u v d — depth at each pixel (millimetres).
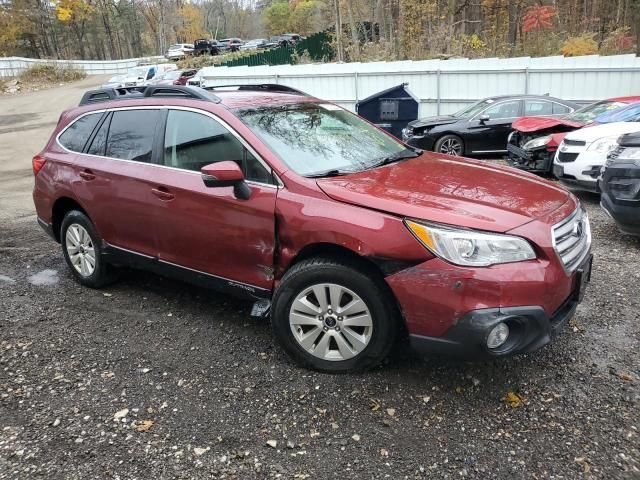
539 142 9227
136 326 4152
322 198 3254
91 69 45750
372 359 3254
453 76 16312
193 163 3895
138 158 4238
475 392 3176
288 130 3871
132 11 76375
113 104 4594
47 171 4973
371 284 3111
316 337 3355
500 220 2955
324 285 3248
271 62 29500
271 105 4129
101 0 70500
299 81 18047
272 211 3395
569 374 3326
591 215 7184
